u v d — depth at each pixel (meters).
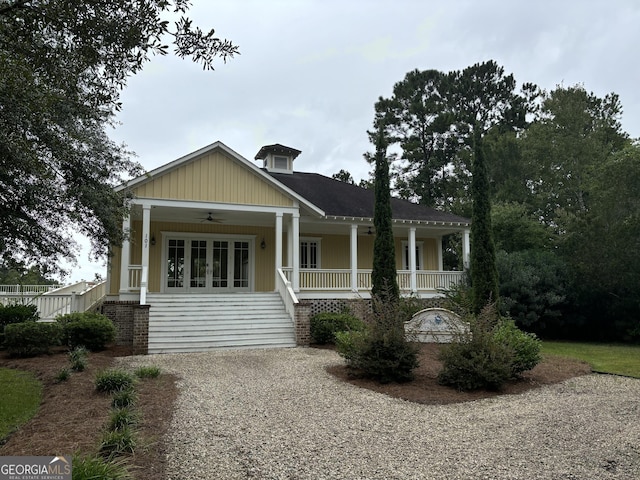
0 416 5.90
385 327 8.56
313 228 19.33
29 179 7.28
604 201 18.16
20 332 10.35
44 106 5.09
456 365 7.94
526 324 16.67
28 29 4.07
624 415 6.37
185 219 17.23
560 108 29.98
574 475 4.25
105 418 5.49
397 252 21.16
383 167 15.43
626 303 16.70
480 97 37.72
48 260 8.60
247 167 15.66
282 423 5.71
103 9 4.01
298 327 13.23
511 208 23.61
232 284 18.17
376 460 4.52
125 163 9.41
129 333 13.43
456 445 5.02
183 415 5.89
